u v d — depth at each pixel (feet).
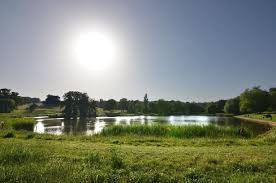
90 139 81.87
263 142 73.97
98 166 41.60
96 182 35.99
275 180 35.73
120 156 48.06
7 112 481.87
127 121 317.42
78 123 279.90
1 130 100.89
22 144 61.00
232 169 40.68
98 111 620.08
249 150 56.39
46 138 82.84
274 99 436.76
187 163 43.55
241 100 465.06
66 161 44.39
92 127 222.48
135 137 90.22
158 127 105.81
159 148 60.49
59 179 36.22
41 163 42.47
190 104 645.92
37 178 36.19
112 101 655.35
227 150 56.59
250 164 42.34
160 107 597.11
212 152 53.47
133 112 641.81
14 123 157.58
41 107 634.43
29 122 166.30
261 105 442.09
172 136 100.42
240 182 35.27
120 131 106.11
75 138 84.12
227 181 35.65
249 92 454.81
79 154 50.85
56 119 373.20
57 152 51.62
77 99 472.03
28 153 47.06
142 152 53.01
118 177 36.83
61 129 200.95
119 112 631.56
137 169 40.81
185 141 76.48
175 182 36.22
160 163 43.34
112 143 72.33
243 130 108.37
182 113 630.74
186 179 36.63
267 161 43.78
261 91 452.35
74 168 40.01
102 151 53.88
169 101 622.13
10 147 52.24
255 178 36.17
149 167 41.45
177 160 45.57
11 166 40.24
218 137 99.35
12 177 36.14
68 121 321.11
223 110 622.13
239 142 73.67
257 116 378.53
